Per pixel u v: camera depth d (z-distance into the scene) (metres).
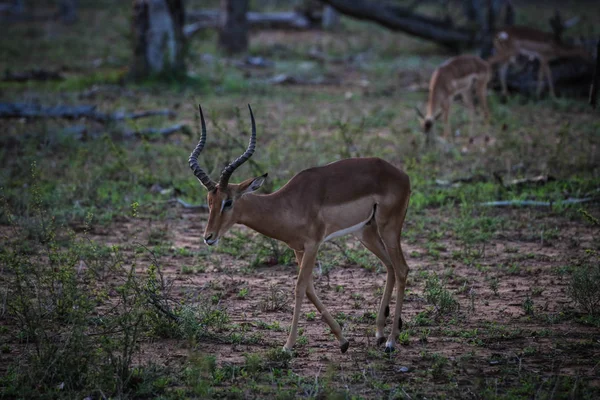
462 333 9.16
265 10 55.50
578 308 9.95
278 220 8.59
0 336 8.91
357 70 33.78
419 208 14.62
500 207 14.76
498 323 9.50
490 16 28.27
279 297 10.37
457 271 11.57
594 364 8.30
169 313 9.19
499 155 17.78
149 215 14.26
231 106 23.31
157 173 16.75
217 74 30.05
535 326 9.41
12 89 26.72
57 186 15.32
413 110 24.75
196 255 12.23
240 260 12.22
